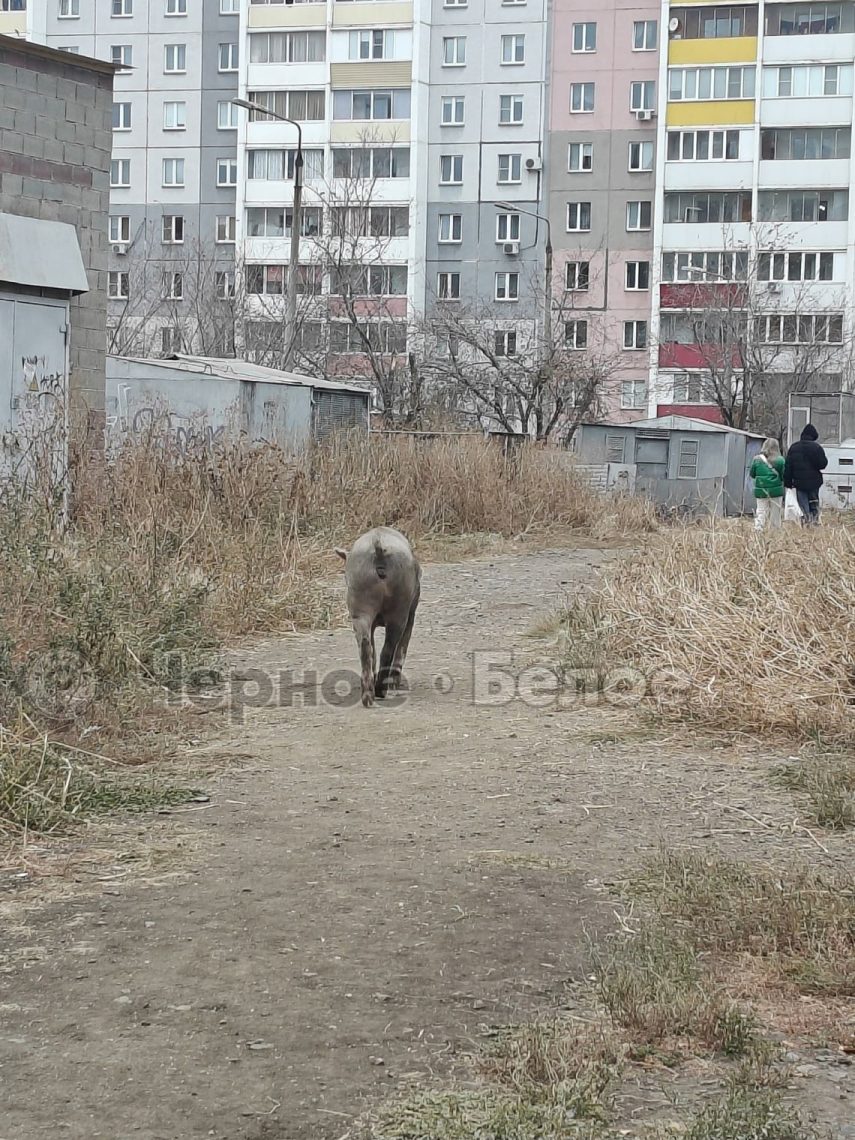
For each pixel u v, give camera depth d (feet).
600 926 17.51
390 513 66.74
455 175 193.67
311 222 193.67
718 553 37.68
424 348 139.13
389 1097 12.94
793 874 19.47
